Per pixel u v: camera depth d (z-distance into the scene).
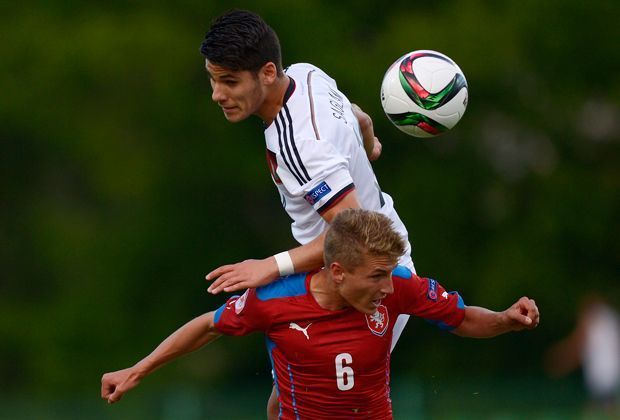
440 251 82.69
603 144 84.50
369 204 20.34
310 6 82.25
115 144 85.94
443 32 79.69
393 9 84.25
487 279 81.31
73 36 85.56
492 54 79.31
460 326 20.00
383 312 19.27
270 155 19.34
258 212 88.25
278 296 19.12
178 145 84.75
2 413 55.28
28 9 89.06
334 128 19.12
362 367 19.25
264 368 87.31
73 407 55.31
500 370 84.50
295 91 19.30
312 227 20.11
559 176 82.44
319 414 19.64
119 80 84.62
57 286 89.12
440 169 83.44
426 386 55.81
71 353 86.06
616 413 54.03
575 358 56.88
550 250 81.31
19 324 87.44
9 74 86.50
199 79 84.38
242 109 19.06
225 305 19.75
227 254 87.38
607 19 81.12
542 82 82.50
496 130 86.06
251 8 82.00
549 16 81.00
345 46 81.25
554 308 81.25
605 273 81.81
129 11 87.69
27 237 90.75
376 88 78.12
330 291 18.84
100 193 86.88
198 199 86.44
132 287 86.88
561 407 54.38
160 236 86.56
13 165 91.56
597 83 82.62
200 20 85.81
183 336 19.77
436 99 20.44
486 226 83.94
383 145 82.38
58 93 86.12
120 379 19.66
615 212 81.44
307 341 19.12
